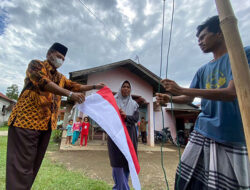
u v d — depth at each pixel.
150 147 7.38
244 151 1.03
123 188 1.80
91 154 5.01
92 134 8.36
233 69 0.61
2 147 4.82
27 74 1.41
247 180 0.99
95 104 1.73
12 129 1.28
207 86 1.37
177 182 1.30
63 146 6.16
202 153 1.26
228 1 0.66
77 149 5.69
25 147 1.25
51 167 3.20
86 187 2.25
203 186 1.18
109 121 1.62
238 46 0.61
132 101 2.19
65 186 2.22
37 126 1.35
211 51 1.37
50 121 1.50
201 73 1.50
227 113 1.11
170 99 1.26
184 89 0.97
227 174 1.06
